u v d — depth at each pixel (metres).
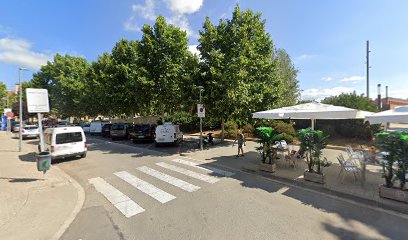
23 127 25.06
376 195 5.70
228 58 14.11
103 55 29.84
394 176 5.60
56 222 4.85
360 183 6.64
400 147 5.25
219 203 5.66
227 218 4.85
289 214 4.96
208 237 4.13
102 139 23.70
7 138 24.91
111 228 4.57
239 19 15.01
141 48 19.59
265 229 4.35
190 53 19.97
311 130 7.21
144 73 18.73
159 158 11.77
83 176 8.61
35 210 5.41
